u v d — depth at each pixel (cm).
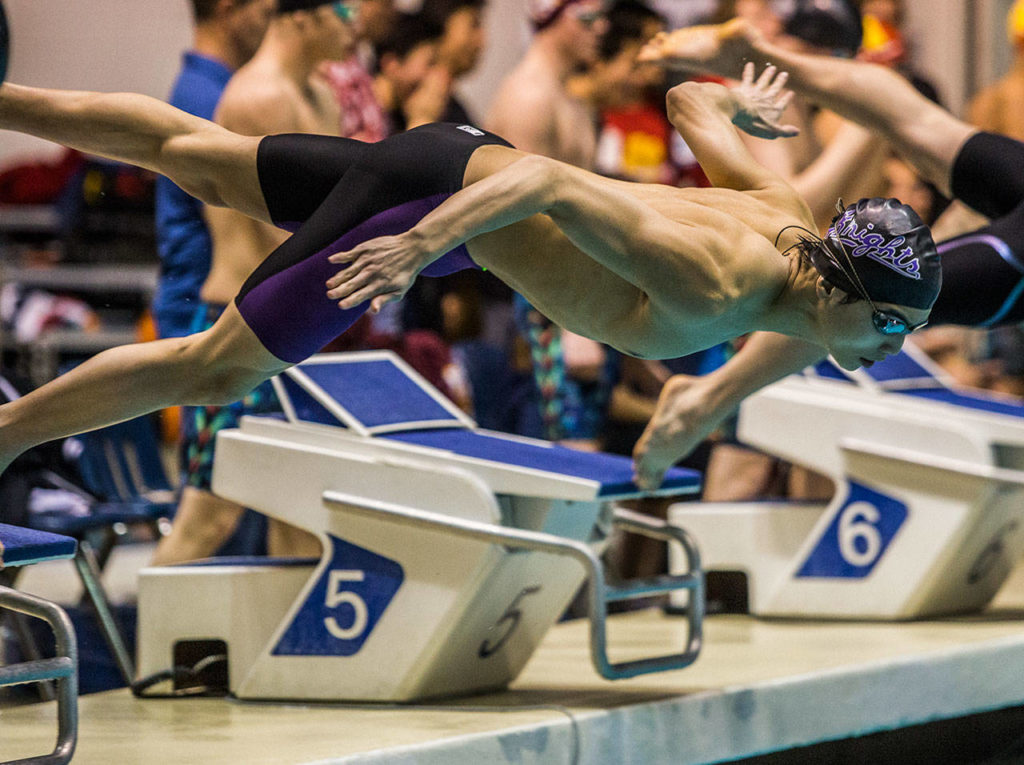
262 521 1839
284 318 1072
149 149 1160
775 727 1389
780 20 1975
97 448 1802
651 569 2062
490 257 1098
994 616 1792
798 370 1353
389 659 1305
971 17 3488
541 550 1238
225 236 1603
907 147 1490
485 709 1284
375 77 2269
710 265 1008
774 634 1669
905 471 1717
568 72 2031
